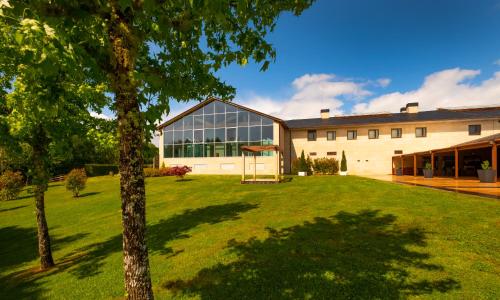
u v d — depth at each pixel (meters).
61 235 10.17
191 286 4.55
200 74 3.98
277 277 4.52
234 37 3.40
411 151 28.30
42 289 5.48
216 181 22.08
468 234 5.87
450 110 33.06
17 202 19.83
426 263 4.65
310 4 3.27
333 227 7.07
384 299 3.70
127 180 2.44
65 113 5.61
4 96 5.35
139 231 2.49
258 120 28.50
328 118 36.22
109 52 2.35
